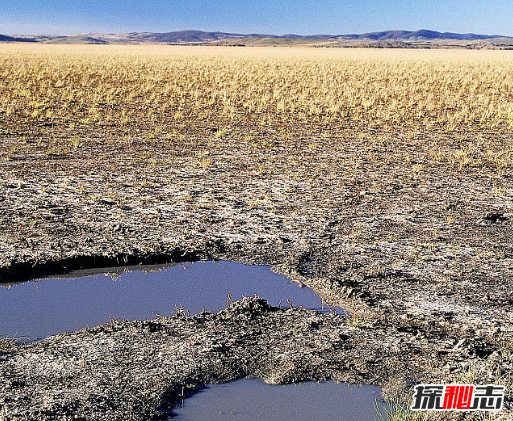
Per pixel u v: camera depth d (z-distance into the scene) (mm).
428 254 7840
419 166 12969
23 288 6672
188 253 7699
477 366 4953
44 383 4609
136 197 10352
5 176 11602
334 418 4285
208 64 42750
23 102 21359
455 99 23938
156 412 4305
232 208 9789
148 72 34688
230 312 5988
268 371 4934
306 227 8859
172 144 15195
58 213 9344
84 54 59656
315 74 34188
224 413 4340
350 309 6199
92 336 5445
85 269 7238
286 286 6805
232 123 18375
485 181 11930
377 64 44344
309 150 14719
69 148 14453
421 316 6020
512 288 6777
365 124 18531
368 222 9164
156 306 6234
